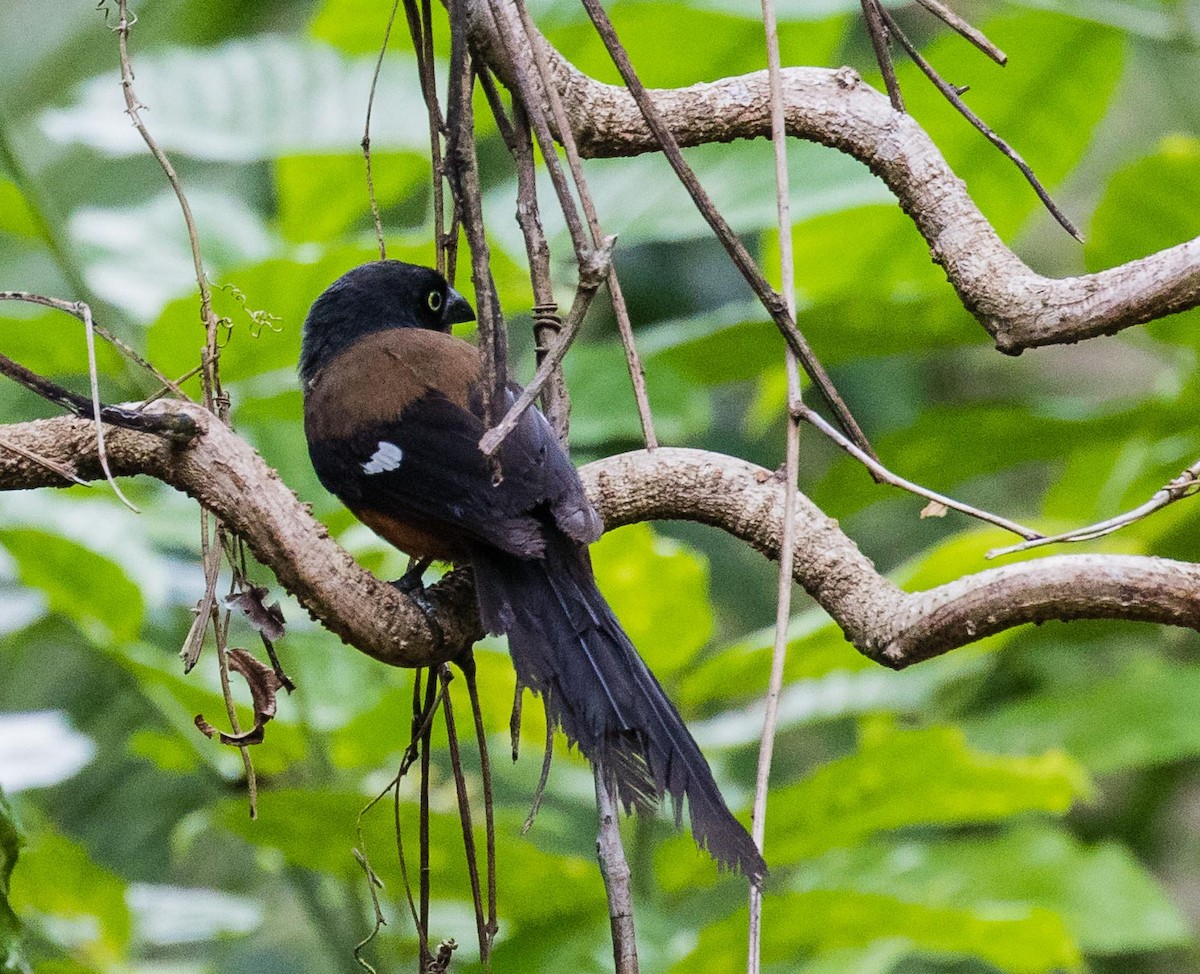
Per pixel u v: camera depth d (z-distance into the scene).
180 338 9.68
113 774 12.34
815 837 9.59
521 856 8.73
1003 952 9.34
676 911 10.52
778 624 5.71
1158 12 11.45
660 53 11.75
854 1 10.77
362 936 9.80
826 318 11.12
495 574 6.39
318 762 9.88
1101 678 12.63
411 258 9.75
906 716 12.93
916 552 15.42
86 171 15.27
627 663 6.09
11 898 10.02
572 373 11.30
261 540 5.77
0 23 15.41
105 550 9.58
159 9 15.71
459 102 5.60
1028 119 11.97
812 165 11.47
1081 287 6.09
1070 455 13.10
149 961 12.28
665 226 11.33
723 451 15.14
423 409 7.57
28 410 13.16
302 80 11.75
